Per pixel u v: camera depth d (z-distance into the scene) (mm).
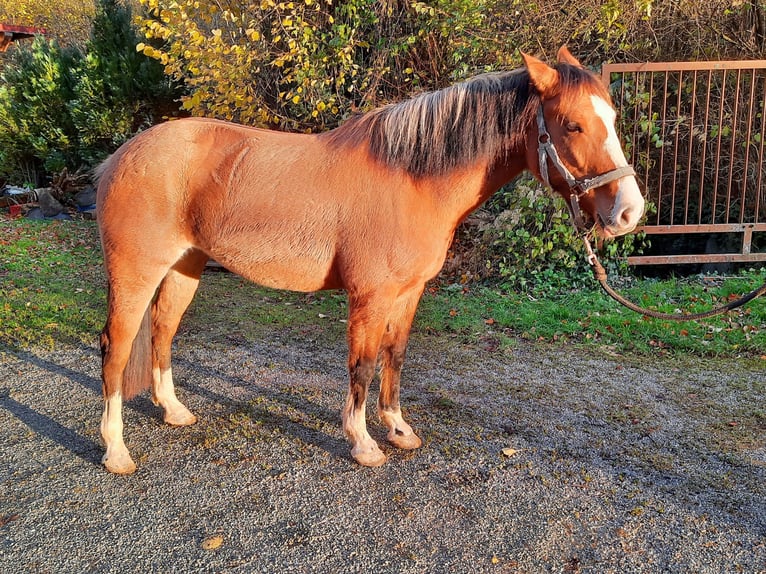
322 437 3264
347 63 6379
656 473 2904
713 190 6547
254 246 2783
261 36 6434
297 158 2783
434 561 2307
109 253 2811
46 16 21750
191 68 6352
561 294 5871
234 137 2881
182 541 2426
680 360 4320
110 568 2277
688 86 6652
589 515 2580
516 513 2596
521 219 6082
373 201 2672
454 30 6246
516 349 4617
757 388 3834
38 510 2623
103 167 2977
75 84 11328
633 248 6211
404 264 2686
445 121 2623
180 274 3244
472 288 6164
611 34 6324
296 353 4586
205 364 4336
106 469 2928
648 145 6074
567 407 3631
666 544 2396
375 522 2539
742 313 5012
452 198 2697
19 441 3217
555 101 2471
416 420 3467
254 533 2475
